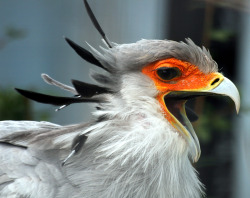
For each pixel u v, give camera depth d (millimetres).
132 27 14086
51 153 7500
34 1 15344
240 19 13969
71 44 7598
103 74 7504
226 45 14258
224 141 14547
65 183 7312
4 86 14453
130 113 7367
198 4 13422
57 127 7973
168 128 7414
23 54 15719
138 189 7297
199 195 8266
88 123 7422
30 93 7473
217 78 7531
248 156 14320
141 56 7422
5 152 7691
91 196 7262
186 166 7730
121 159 7242
